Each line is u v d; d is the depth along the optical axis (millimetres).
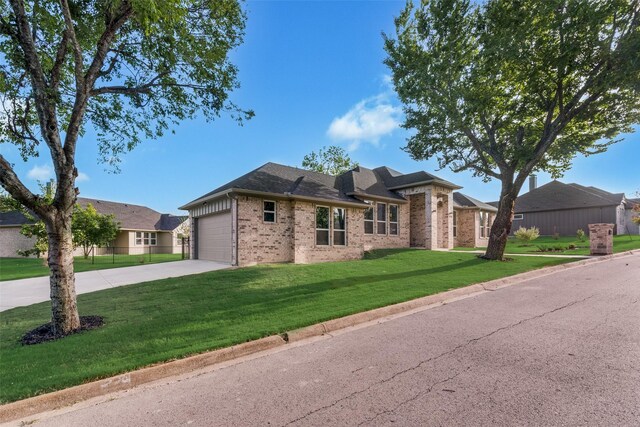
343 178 19297
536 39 10477
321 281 9062
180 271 11961
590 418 2680
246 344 4617
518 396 3066
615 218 27781
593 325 5098
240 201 12984
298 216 14242
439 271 10695
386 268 11289
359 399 3137
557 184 32750
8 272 14641
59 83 6387
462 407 2914
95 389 3518
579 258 13672
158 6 5145
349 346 4660
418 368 3777
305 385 3496
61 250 5473
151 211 35500
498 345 4410
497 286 8781
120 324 5684
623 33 9875
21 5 5148
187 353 4285
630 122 11695
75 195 5797
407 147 14328
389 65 12844
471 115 11750
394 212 19641
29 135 6664
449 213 20531
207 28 7578
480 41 10922
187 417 2967
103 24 6676
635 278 9047
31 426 2957
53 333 5320
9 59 5988
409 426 2660
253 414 2959
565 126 12930
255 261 13250
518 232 22312
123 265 16219
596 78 10484
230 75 8016
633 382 3260
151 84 7230
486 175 15539
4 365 4020
